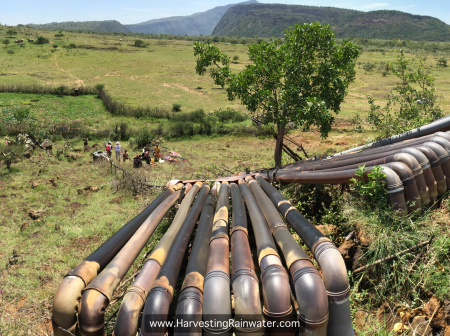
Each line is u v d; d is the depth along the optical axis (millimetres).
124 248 5129
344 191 7547
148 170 18938
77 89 49469
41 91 47969
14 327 6590
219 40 181250
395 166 5645
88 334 3832
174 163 20625
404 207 5434
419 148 6148
